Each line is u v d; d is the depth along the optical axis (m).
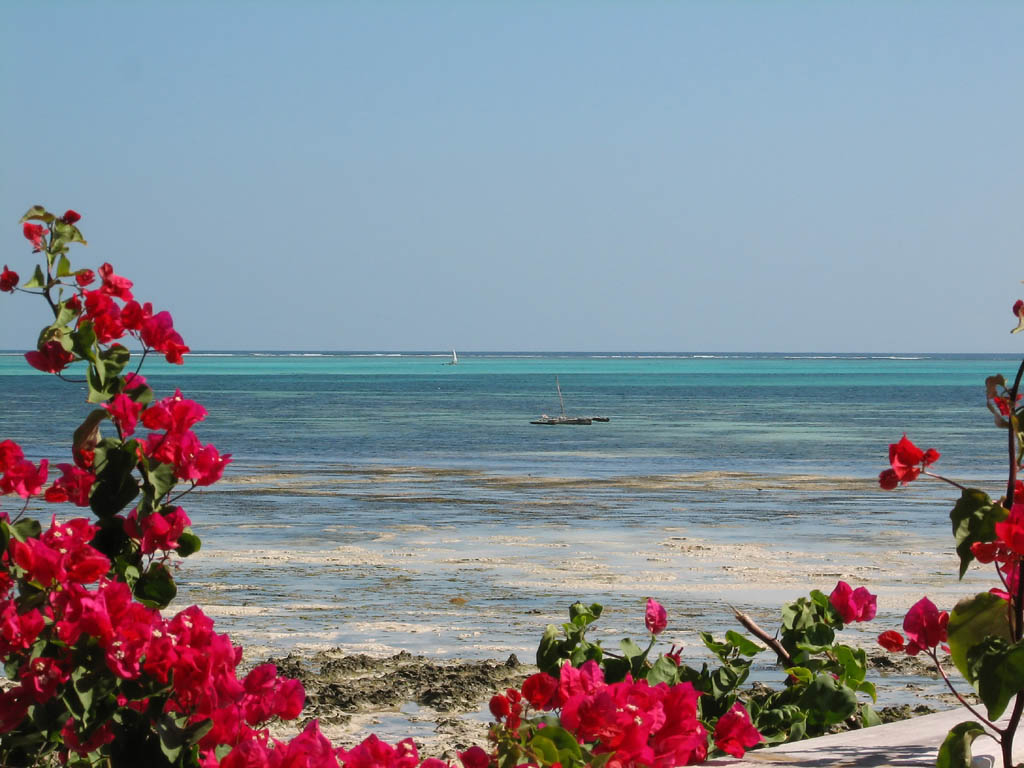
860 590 9.29
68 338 5.29
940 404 134.25
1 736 4.62
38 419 88.75
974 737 5.09
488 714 13.09
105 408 5.21
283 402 131.00
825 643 9.16
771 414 110.25
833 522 34.06
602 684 5.20
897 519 34.88
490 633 18.02
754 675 15.27
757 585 23.06
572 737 5.09
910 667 16.05
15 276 5.40
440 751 11.41
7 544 4.79
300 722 12.55
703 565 25.66
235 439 71.19
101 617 4.36
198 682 4.41
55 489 5.22
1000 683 4.61
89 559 4.54
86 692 4.47
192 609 4.79
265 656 16.19
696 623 18.98
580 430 83.69
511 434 78.38
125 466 5.21
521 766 5.00
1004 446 65.81
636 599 21.39
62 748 4.95
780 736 8.38
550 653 8.38
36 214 5.45
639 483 46.22
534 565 25.48
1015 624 4.82
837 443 70.38
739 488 44.50
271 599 21.03
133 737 4.61
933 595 21.89
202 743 4.48
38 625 4.46
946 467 52.50
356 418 98.00
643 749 4.59
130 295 5.48
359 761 4.83
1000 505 4.93
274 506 37.28
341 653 16.42
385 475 48.88
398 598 21.27
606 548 28.41
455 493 41.88
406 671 14.98
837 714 8.66
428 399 142.88
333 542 29.11
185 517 5.27
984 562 4.78
